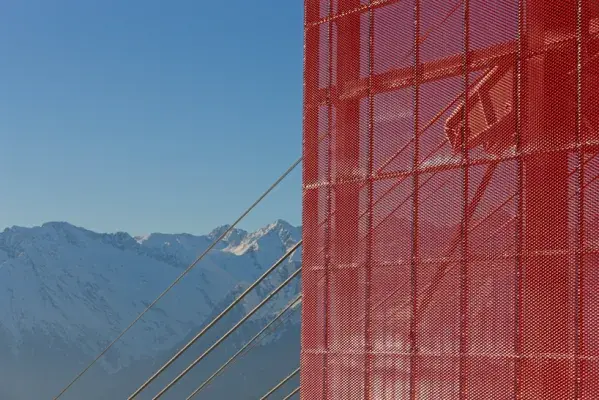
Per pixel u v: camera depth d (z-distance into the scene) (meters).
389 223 24.67
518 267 21.47
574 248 20.45
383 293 24.62
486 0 22.73
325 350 26.17
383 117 25.19
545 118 21.31
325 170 26.72
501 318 21.67
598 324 19.89
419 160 24.09
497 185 22.17
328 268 26.31
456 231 22.91
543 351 20.78
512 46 22.14
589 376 19.91
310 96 27.41
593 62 20.50
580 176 20.53
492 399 21.66
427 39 24.20
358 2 26.28
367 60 25.81
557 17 21.25
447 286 22.98
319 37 27.33
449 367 22.67
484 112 22.62
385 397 24.27
